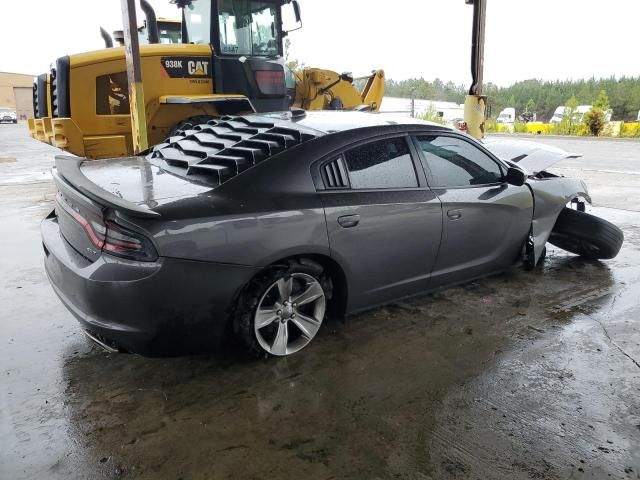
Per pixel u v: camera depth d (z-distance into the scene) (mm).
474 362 2912
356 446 2213
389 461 2123
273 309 2816
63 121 6648
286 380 2717
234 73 7414
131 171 3061
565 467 2090
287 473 2053
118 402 2516
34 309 3598
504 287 4066
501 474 2053
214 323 2564
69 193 2539
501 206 3779
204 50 7156
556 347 3092
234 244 2508
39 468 2068
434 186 3408
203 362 2893
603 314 3562
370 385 2676
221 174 2682
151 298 2330
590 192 8062
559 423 2375
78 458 2127
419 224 3254
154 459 2125
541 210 4164
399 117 3664
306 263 2840
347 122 3324
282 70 7926
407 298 3521
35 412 2428
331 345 3100
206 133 3586
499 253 3941
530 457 2150
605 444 2232
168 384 2676
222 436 2271
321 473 2055
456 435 2289
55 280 2750
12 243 5215
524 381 2723
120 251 2330
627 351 3045
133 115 5793
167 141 3814
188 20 7754
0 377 2723
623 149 16531
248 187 2674
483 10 7988
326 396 2574
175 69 7027
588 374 2793
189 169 2865
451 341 3160
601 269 4504
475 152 3762
